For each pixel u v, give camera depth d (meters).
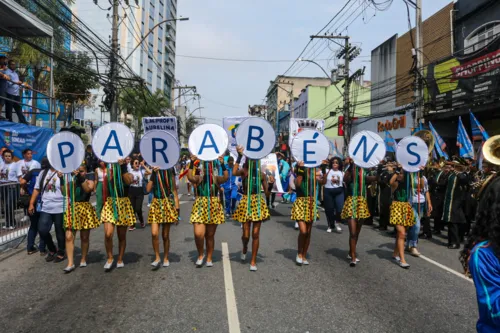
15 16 11.75
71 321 4.10
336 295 4.98
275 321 4.16
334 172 9.45
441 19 17.55
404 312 4.46
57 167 5.83
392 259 6.93
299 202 6.33
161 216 5.99
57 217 6.36
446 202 8.05
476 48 15.33
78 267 6.12
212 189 6.05
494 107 12.96
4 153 9.09
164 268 6.09
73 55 21.19
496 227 1.83
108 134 5.98
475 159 10.85
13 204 7.46
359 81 34.38
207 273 5.83
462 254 2.06
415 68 14.46
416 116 14.66
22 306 4.52
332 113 30.77
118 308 4.46
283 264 6.42
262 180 6.29
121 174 5.96
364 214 6.38
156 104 34.75
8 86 11.42
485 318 1.80
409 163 6.58
